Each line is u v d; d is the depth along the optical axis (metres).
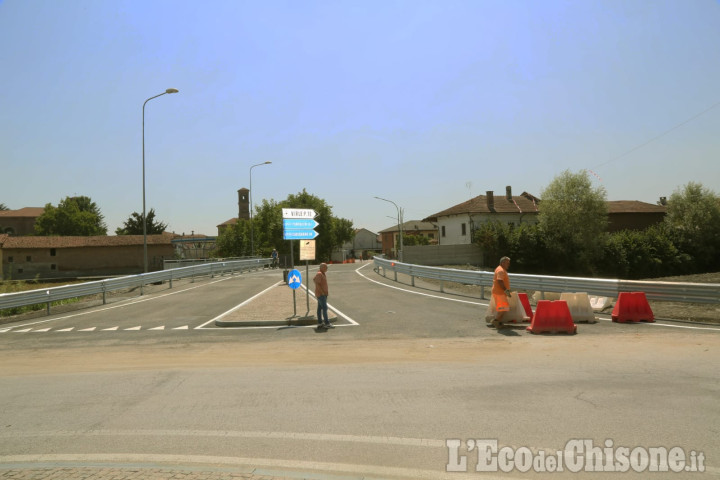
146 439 5.11
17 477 4.21
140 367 9.08
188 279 36.28
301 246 15.23
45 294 18.61
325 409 5.94
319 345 10.90
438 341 10.78
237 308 17.11
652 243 52.50
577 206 50.81
